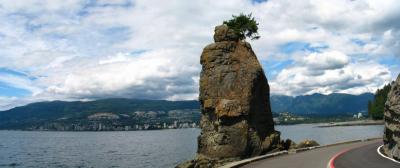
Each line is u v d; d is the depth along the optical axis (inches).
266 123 1979.6
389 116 1311.5
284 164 1124.5
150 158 3440.0
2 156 4188.0
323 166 1051.3
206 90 1946.4
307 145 2022.6
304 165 1084.5
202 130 1956.2
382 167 1015.6
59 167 3014.3
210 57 1989.4
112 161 3331.7
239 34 2058.3
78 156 4015.8
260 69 1958.7
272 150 1915.6
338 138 4793.3
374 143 2129.7
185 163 1819.6
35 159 3786.9
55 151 4894.2
